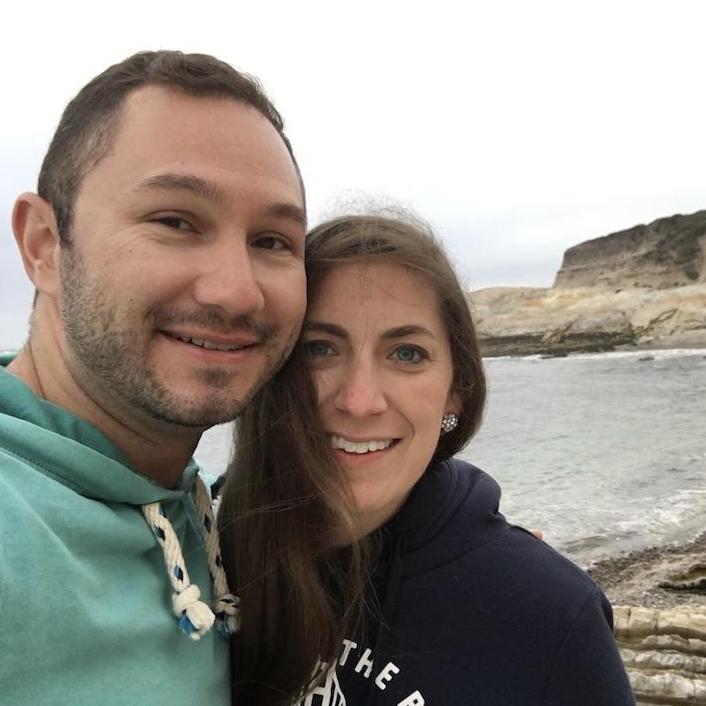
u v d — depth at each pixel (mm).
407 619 504
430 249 518
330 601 517
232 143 417
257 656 513
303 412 510
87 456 402
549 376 14656
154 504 437
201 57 432
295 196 449
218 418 420
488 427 7484
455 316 534
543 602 491
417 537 520
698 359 15820
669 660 1434
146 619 399
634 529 3150
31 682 344
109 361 404
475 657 485
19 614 339
